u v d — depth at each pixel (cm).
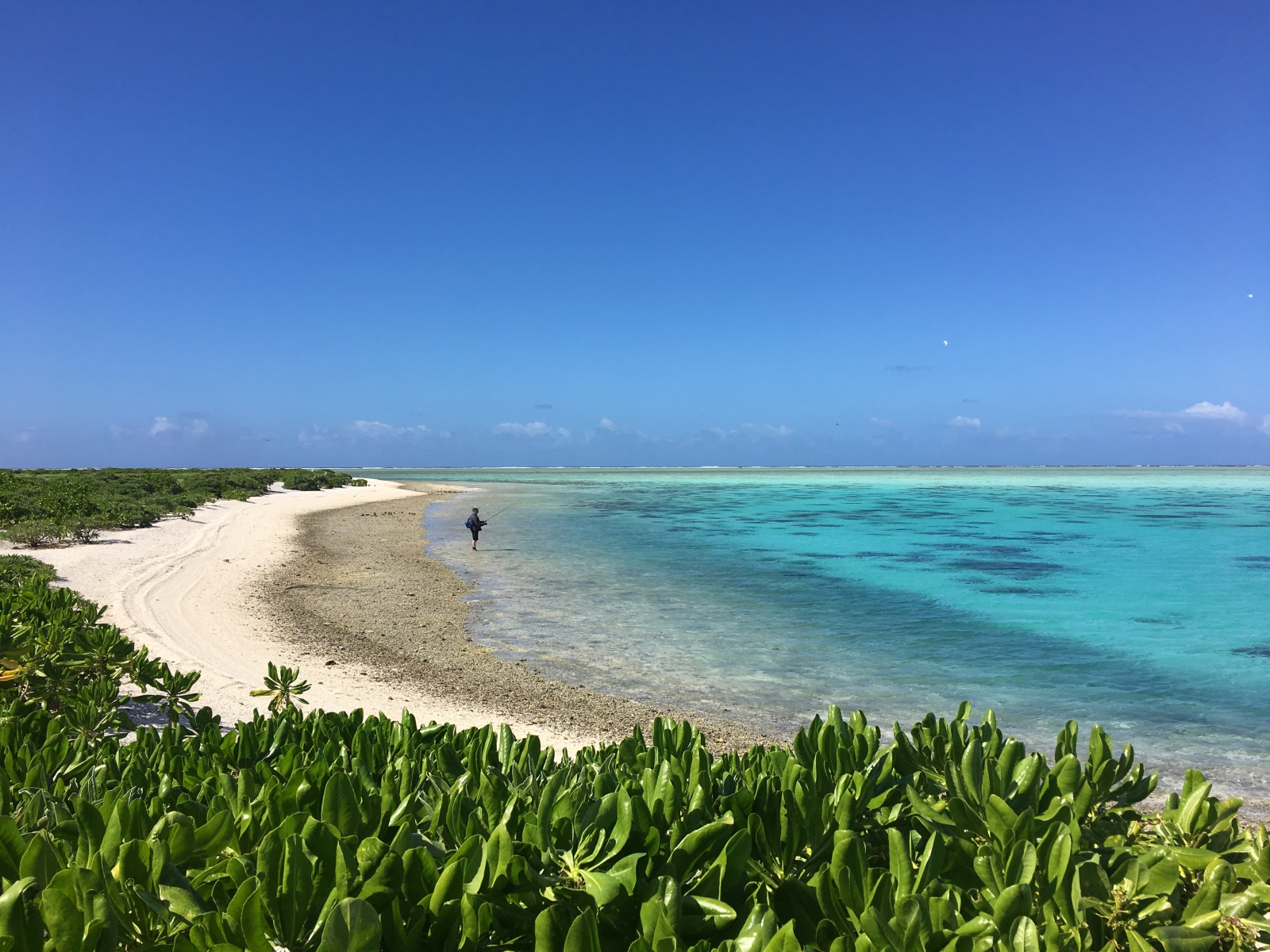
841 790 270
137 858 200
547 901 205
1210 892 214
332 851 200
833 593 1952
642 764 335
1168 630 1552
